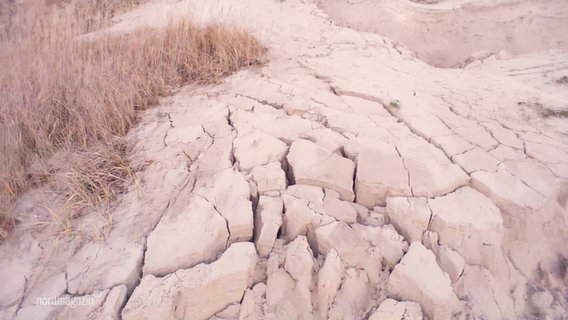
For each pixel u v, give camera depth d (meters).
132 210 2.46
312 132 3.04
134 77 3.62
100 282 2.05
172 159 2.85
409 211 2.41
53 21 4.64
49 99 3.28
